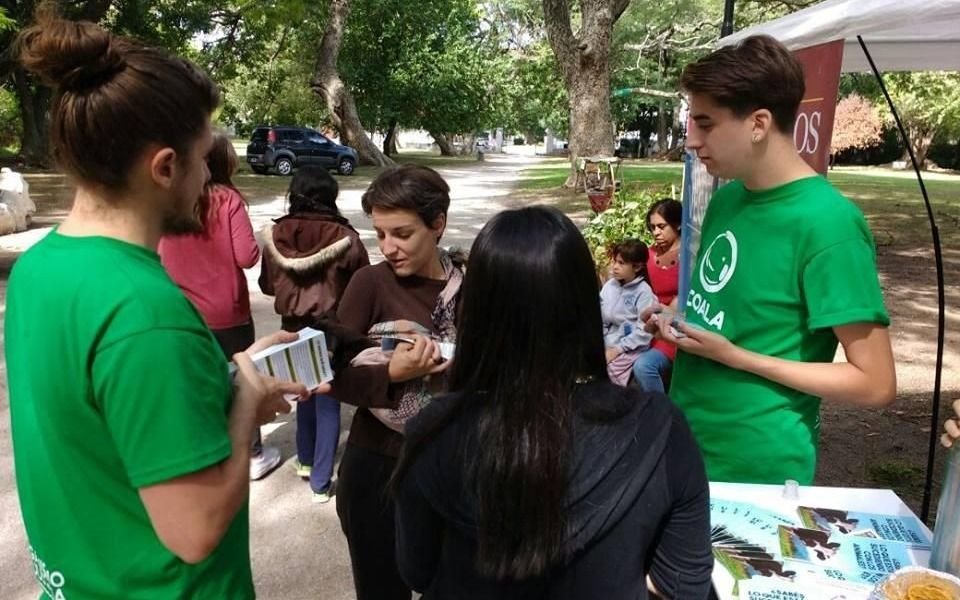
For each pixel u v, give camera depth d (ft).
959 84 104.94
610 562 3.79
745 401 6.35
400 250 6.76
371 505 6.88
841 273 5.75
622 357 13.60
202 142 3.88
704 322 6.80
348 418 15.48
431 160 128.16
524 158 151.94
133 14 67.72
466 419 3.94
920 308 25.61
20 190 38.04
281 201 53.72
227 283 11.07
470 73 111.14
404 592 7.23
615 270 14.14
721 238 6.69
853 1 9.62
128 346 3.37
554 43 58.70
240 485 3.82
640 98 130.31
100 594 3.79
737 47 6.05
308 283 10.84
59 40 3.40
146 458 3.43
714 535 5.49
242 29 75.66
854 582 5.01
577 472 3.74
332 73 96.27
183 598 3.84
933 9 8.05
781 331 6.20
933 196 64.44
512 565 3.71
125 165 3.61
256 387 4.23
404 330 6.81
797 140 11.03
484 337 3.89
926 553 5.34
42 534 3.83
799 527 5.62
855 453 14.10
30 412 3.67
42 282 3.60
